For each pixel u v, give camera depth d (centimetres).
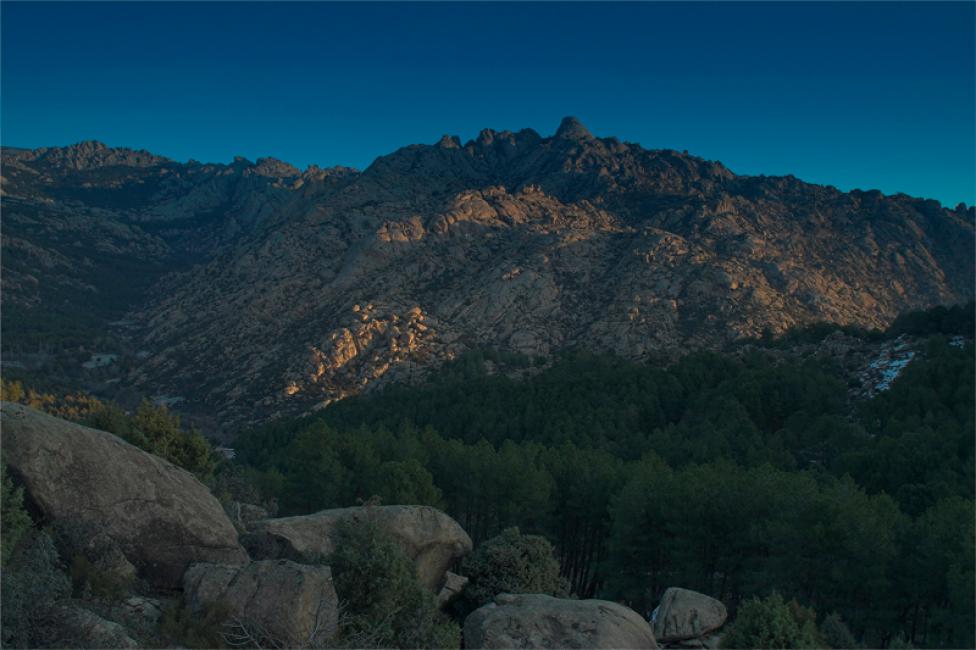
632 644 1730
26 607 1242
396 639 1780
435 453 5756
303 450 5003
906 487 4931
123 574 1647
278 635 1529
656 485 4222
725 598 4028
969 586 2803
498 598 2019
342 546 1981
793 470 6272
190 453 3831
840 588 3297
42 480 1677
